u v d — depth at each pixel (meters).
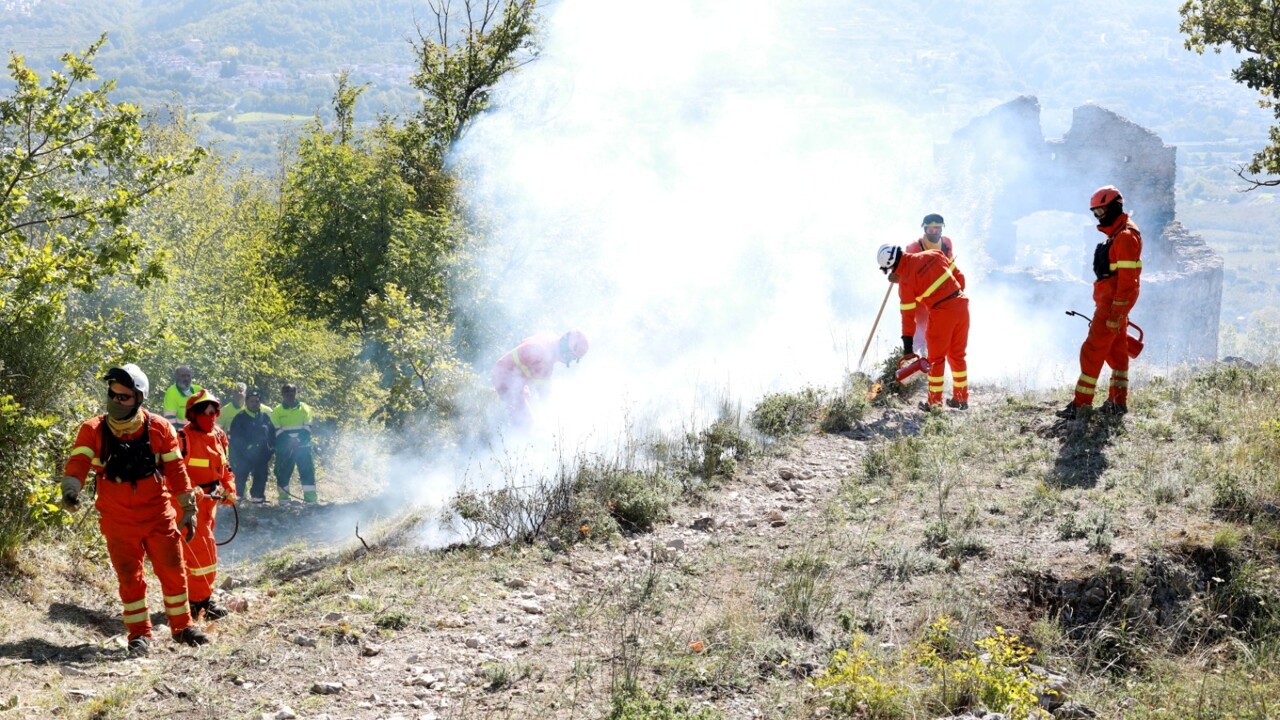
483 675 5.55
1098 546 6.47
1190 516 6.79
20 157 8.16
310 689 5.40
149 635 6.32
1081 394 9.17
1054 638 5.71
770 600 6.26
